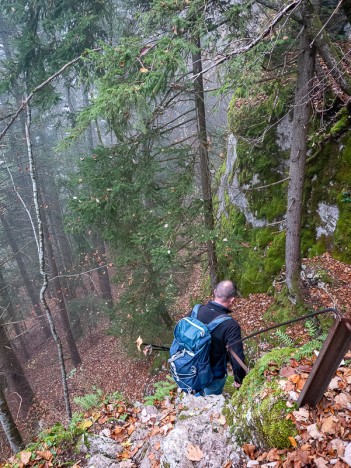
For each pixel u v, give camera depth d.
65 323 16.94
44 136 20.64
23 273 20.08
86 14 8.70
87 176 8.13
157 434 4.25
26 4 9.20
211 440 3.56
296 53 6.29
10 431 7.07
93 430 4.66
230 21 5.80
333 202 8.38
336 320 2.54
